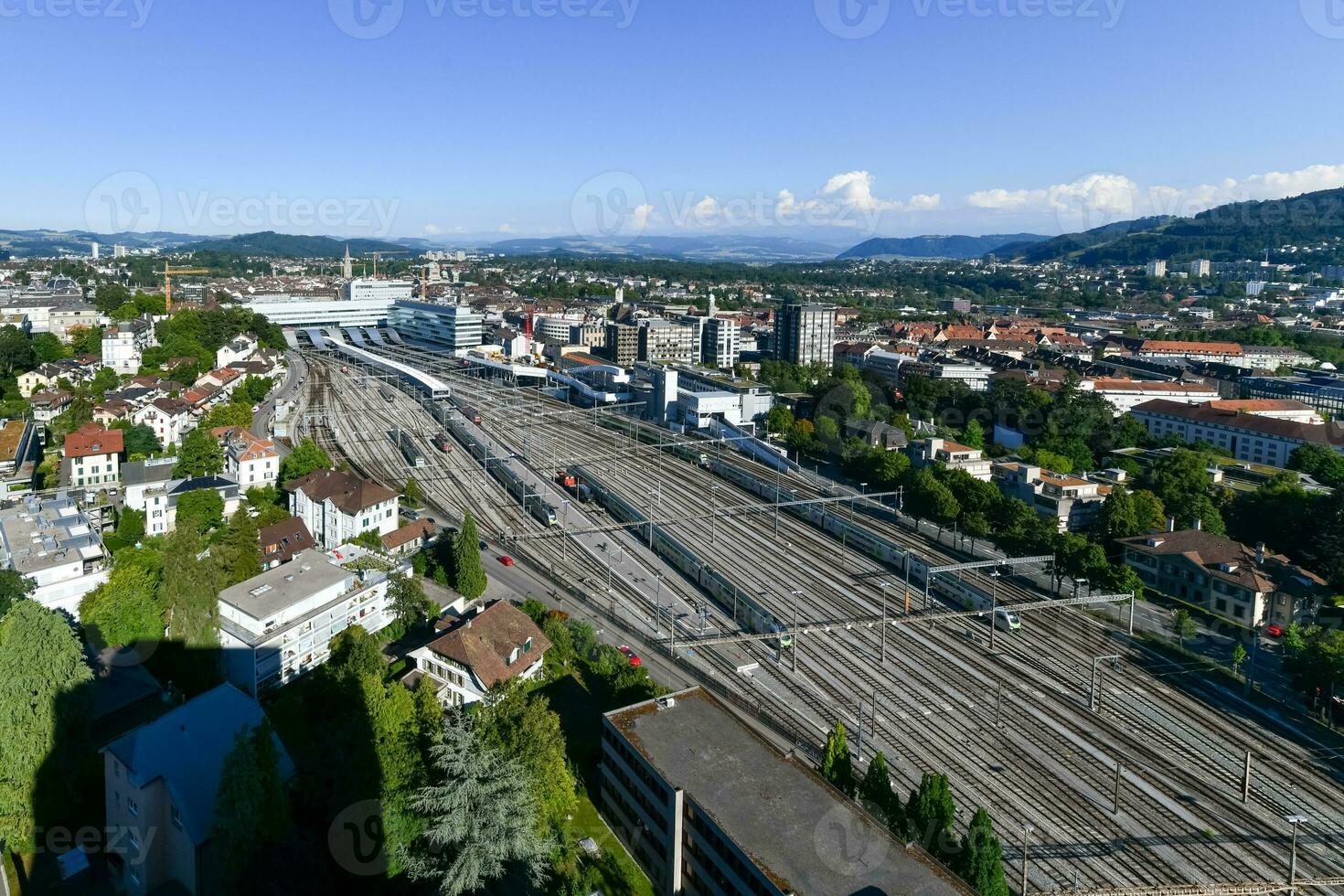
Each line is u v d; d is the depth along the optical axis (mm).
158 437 190875
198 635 91188
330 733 74750
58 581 105188
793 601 130000
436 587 119125
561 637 105375
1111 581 127312
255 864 58906
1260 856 78625
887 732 96250
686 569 144000
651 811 71562
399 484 184750
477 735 70312
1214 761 92562
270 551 121688
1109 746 94812
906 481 169000
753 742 76250
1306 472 184750
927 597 127688
